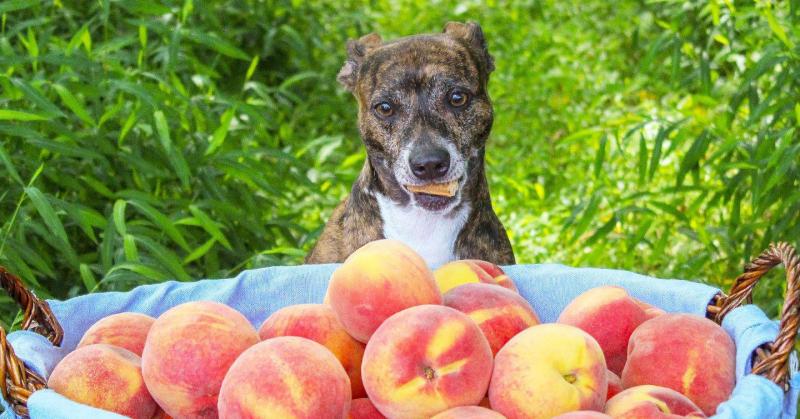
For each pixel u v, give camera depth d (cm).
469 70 139
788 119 164
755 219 164
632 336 95
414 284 90
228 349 89
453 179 134
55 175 154
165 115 158
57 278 162
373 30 276
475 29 144
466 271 101
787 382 87
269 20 249
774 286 168
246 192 168
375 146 139
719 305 99
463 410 84
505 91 273
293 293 108
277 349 85
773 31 163
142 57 174
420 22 319
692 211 169
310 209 209
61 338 100
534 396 85
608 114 251
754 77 154
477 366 86
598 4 321
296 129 246
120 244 153
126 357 93
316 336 92
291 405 83
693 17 228
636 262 192
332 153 217
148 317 100
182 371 88
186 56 178
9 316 151
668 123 169
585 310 98
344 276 91
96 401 90
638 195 168
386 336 86
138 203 141
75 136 149
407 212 137
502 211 209
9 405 88
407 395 85
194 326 89
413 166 133
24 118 132
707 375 91
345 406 86
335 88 264
